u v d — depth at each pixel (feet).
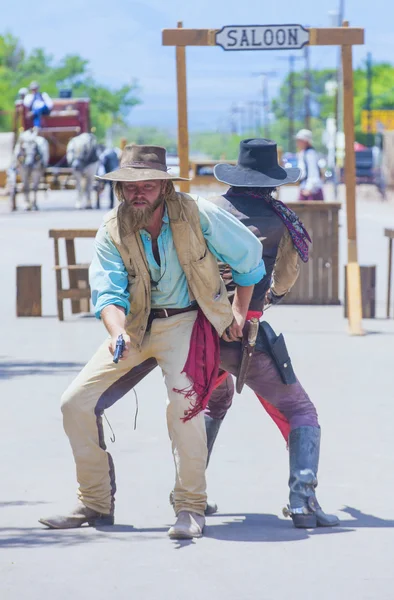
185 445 30.63
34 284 76.69
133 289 30.48
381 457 39.19
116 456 39.52
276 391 31.81
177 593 25.90
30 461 38.88
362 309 75.15
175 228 30.09
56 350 62.34
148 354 31.07
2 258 115.14
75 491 35.12
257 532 30.89
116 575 27.25
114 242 30.22
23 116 213.66
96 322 73.77
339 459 38.93
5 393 50.39
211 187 186.19
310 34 65.77
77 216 187.21
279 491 35.24
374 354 60.29
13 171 209.97
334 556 28.66
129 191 29.78
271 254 32.27
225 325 30.76
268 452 39.96
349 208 69.31
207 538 30.35
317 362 57.77
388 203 273.13
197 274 30.35
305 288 80.89
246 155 32.71
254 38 65.36
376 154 336.70
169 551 29.14
